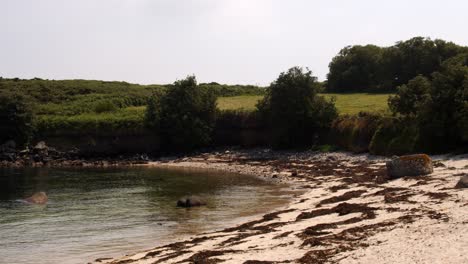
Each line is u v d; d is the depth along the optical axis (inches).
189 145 3531.0
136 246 1171.3
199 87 3661.4
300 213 1378.0
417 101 2439.7
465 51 4077.3
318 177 2226.9
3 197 1919.3
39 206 1720.0
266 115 3403.1
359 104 3481.8
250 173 2620.6
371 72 4478.3
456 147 2257.6
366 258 762.2
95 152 3550.7
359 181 1898.4
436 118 2255.2
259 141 3474.4
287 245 952.3
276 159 3011.8
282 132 3233.3
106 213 1584.6
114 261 1013.8
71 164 3282.5
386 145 2514.8
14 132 3555.6
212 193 1946.4
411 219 1035.9
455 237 816.9
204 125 3518.7
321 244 903.7
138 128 3567.9
